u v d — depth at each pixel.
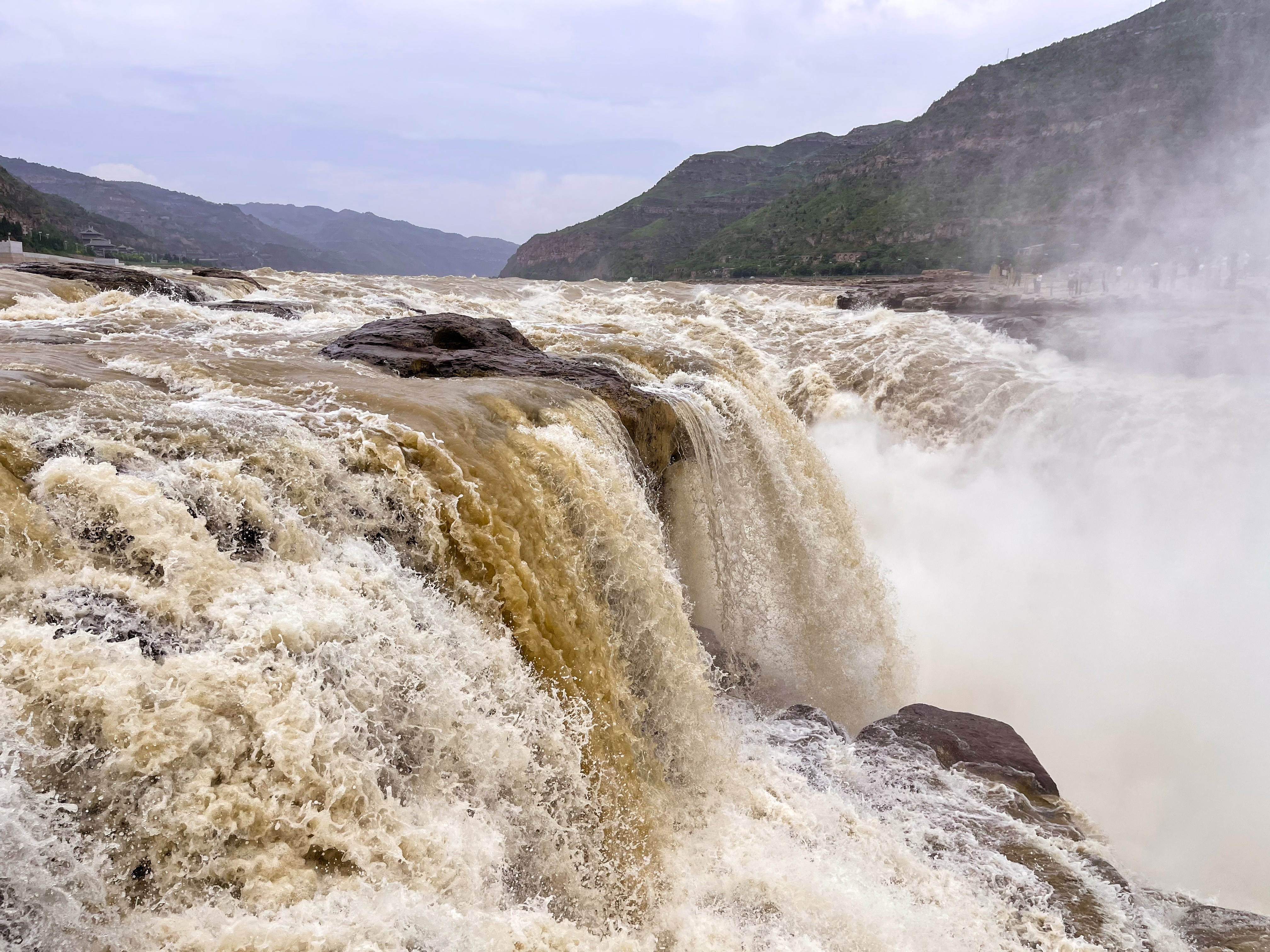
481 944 3.63
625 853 5.30
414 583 5.12
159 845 3.20
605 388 9.12
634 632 6.73
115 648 3.46
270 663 3.77
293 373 7.95
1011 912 5.26
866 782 6.68
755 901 5.20
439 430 6.55
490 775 4.60
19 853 2.83
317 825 3.58
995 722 7.80
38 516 3.97
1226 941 5.09
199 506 4.51
